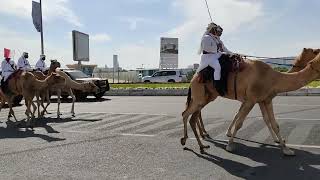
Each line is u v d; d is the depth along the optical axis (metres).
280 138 9.69
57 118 16.72
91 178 7.98
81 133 12.91
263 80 9.50
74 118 16.66
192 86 10.43
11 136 12.77
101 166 8.84
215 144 10.88
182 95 29.38
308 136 11.46
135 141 11.43
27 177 8.12
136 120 15.57
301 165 8.62
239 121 9.88
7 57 16.05
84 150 10.40
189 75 43.03
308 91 26.03
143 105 21.50
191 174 8.15
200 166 8.74
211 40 10.25
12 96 16.30
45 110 18.02
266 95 9.61
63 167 8.80
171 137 11.95
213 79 9.98
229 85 9.83
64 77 16.36
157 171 8.40
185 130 10.62
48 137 12.35
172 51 49.34
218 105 20.05
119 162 9.16
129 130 13.28
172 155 9.75
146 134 12.50
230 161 9.11
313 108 17.95
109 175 8.16
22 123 15.59
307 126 13.02
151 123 14.70
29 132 13.45
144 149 10.41
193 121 10.38
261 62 9.70
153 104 21.95
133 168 8.65
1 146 11.15
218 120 14.84
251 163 8.91
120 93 31.12
